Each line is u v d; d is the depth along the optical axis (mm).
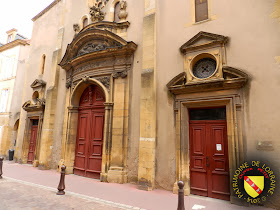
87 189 6109
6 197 5156
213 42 5820
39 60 12844
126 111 7441
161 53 6945
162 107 6578
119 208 4566
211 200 5246
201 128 6004
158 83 6809
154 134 6453
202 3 6570
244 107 5250
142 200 5090
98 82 8195
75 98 9258
